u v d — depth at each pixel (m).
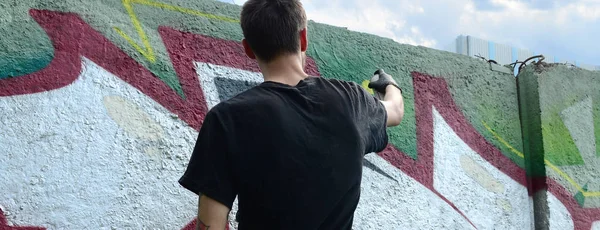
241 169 1.38
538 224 3.24
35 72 2.04
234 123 1.39
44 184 1.99
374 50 2.92
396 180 2.77
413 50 3.05
